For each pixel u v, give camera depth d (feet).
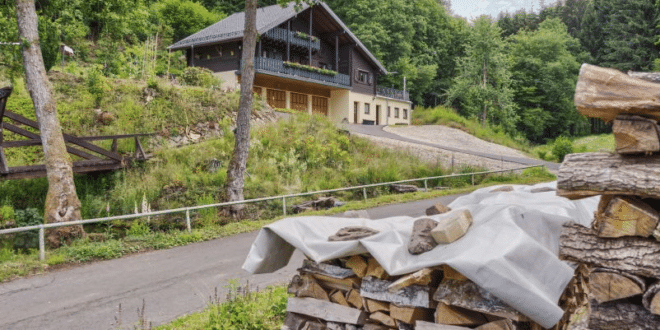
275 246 16.90
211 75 97.40
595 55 273.13
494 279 11.88
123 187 57.31
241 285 27.48
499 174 82.48
